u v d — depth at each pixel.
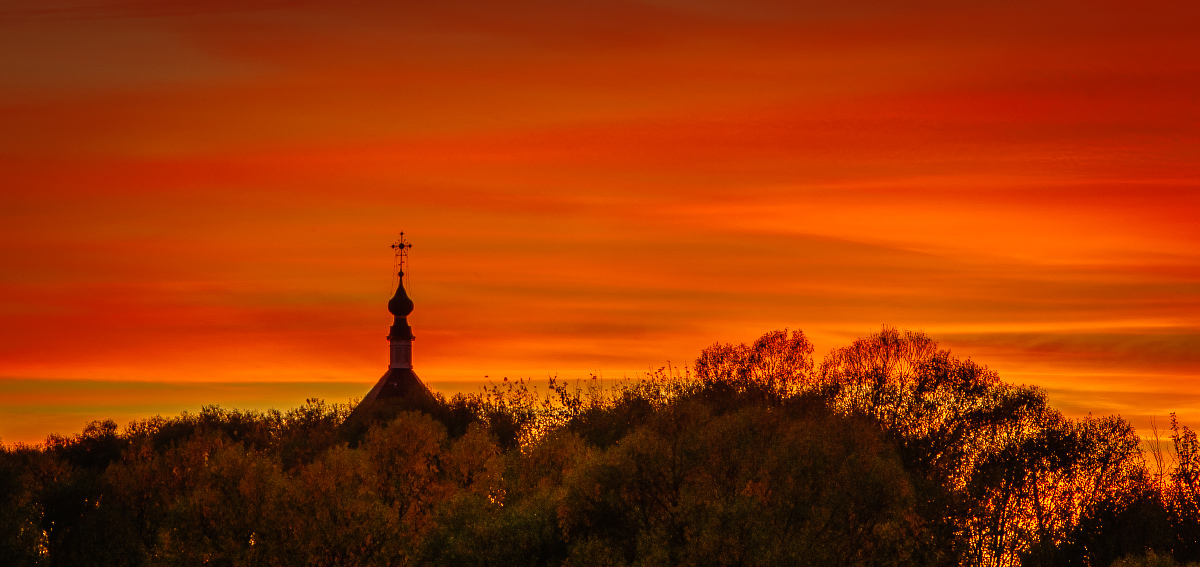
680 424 74.25
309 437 104.69
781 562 53.72
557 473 70.62
